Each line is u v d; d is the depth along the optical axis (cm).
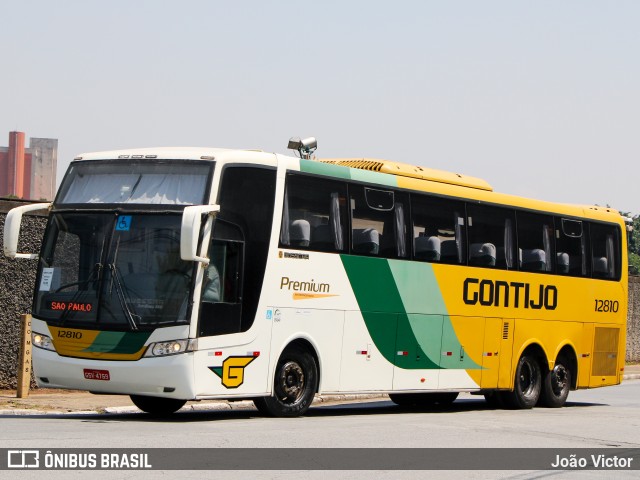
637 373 3672
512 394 2202
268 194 1658
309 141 1891
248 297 1619
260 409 1698
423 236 1964
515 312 2183
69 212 1616
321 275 1747
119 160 1628
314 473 1091
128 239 1566
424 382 1966
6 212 2142
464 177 2122
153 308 1536
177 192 1576
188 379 1526
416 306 1939
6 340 2159
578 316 2366
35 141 12888
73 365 1560
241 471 1080
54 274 1605
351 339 1808
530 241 2236
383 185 1888
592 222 2430
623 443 1488
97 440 1256
